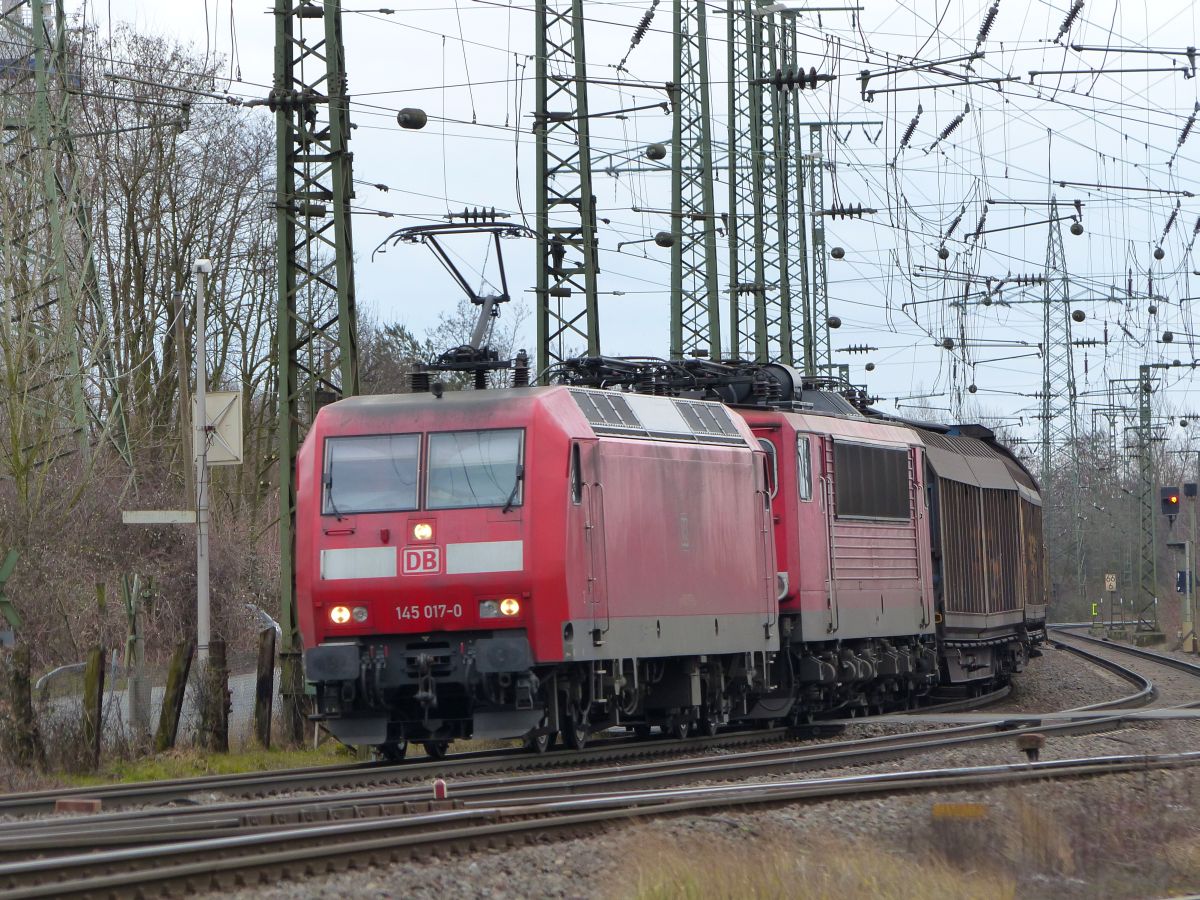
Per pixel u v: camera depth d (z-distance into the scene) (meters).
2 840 34.59
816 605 76.88
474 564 56.09
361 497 57.34
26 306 104.56
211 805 42.56
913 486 91.56
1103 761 57.03
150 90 140.50
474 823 39.50
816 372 171.12
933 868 37.34
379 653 56.94
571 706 59.44
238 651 123.81
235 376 153.62
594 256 98.19
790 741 74.19
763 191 143.62
